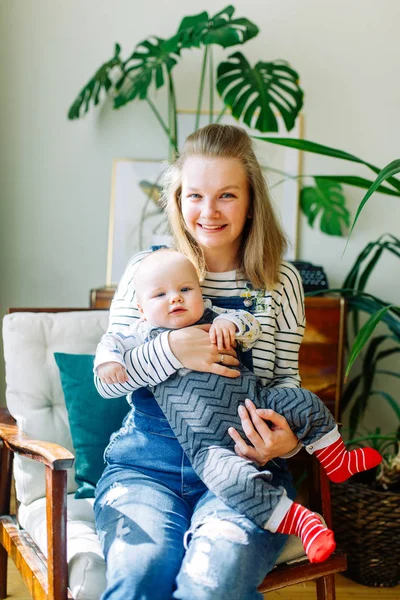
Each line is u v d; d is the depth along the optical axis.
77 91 2.92
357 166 2.93
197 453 1.47
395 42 2.90
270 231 1.70
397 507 2.13
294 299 1.73
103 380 1.52
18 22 2.89
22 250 2.96
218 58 2.91
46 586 1.48
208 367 1.51
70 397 1.87
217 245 1.65
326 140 2.92
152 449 1.55
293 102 2.93
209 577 1.29
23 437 1.73
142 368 1.52
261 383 1.60
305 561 1.52
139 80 2.67
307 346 2.52
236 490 1.37
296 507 1.37
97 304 2.59
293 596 2.12
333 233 2.90
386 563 2.17
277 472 1.59
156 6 2.89
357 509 2.15
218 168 1.62
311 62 2.91
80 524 1.64
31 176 2.94
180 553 1.39
